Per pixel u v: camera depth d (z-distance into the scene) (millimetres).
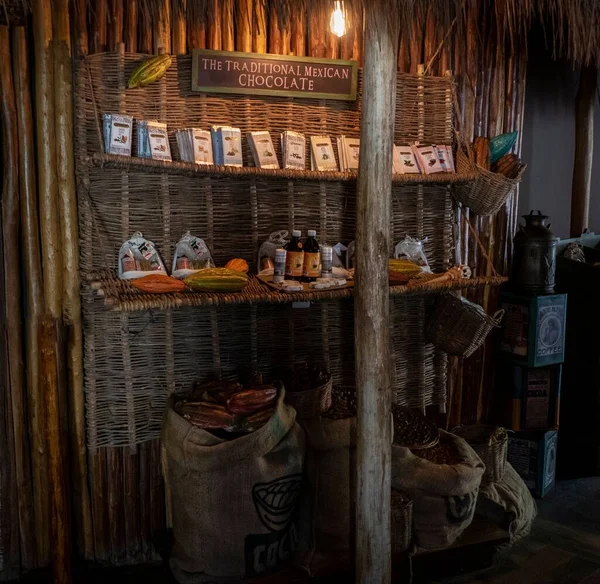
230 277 2875
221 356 3270
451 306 3494
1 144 2844
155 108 3000
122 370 3082
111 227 2990
